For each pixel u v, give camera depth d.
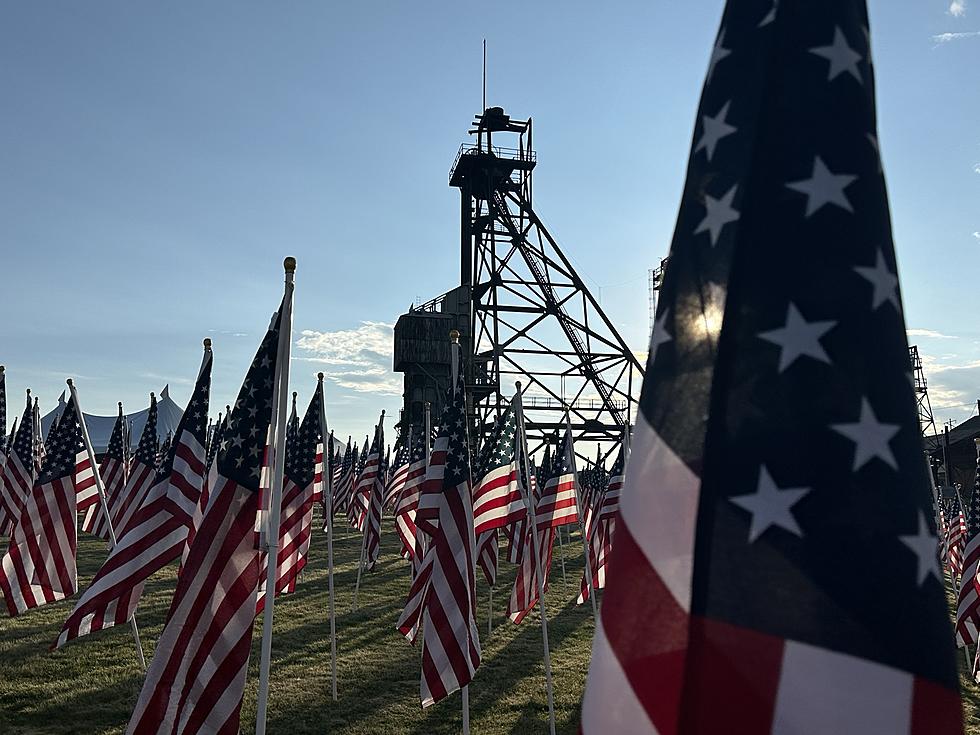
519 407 13.61
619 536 3.46
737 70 3.82
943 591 3.15
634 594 3.30
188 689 7.77
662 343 3.62
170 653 7.86
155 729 7.61
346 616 21.59
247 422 8.56
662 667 3.13
